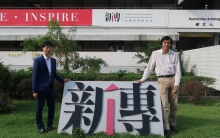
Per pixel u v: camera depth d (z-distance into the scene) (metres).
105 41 19.69
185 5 20.61
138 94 5.13
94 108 5.02
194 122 5.91
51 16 17.48
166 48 5.04
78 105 5.07
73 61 11.48
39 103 5.03
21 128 5.43
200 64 12.37
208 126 5.49
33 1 19.97
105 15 17.59
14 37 17.41
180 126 5.57
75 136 4.64
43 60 5.03
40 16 17.55
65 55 10.95
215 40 18.20
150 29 17.62
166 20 17.61
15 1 19.83
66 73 10.20
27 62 16.80
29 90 9.37
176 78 5.01
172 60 5.09
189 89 8.95
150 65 5.23
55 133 4.89
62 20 17.50
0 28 17.59
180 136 4.83
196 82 9.18
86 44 19.70
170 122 5.29
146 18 17.62
